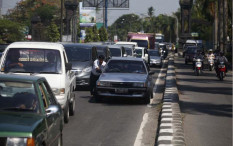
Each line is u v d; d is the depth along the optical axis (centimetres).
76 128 2723
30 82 1770
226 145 2345
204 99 4397
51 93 1984
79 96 4378
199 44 17525
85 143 2298
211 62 8925
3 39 16575
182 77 7281
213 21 16938
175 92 4491
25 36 18300
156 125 2869
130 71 4119
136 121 3017
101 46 5500
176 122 2745
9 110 1655
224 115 3397
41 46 3059
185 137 2542
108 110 3516
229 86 5831
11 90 1739
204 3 16400
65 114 2884
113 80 3891
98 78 4197
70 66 3061
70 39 12456
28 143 1423
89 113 3341
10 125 1466
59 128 1912
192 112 3516
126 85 3872
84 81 4772
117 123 2923
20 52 3028
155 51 10825
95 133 2573
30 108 1673
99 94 3909
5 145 1415
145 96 3897
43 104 1733
